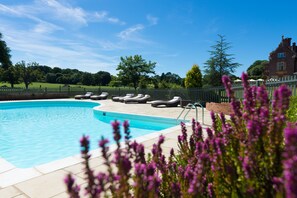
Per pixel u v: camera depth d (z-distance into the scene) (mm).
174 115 12539
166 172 2123
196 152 2125
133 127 12242
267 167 1395
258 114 1606
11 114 17094
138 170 1293
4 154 7789
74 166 4449
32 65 49469
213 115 2248
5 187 3613
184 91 20891
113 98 24219
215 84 34062
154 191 1402
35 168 4379
